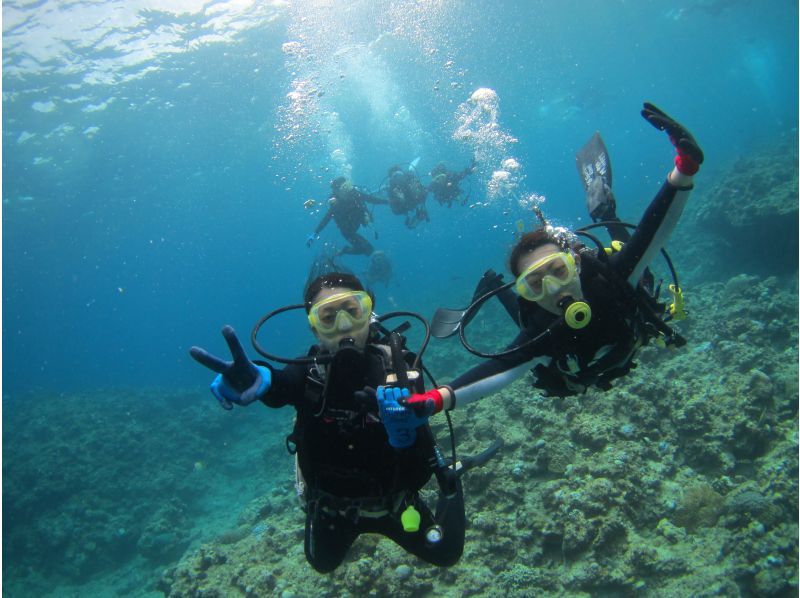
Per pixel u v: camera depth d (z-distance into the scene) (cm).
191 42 2094
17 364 9306
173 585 615
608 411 604
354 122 3872
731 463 529
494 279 383
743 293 977
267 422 1620
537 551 473
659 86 7269
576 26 3300
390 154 5756
